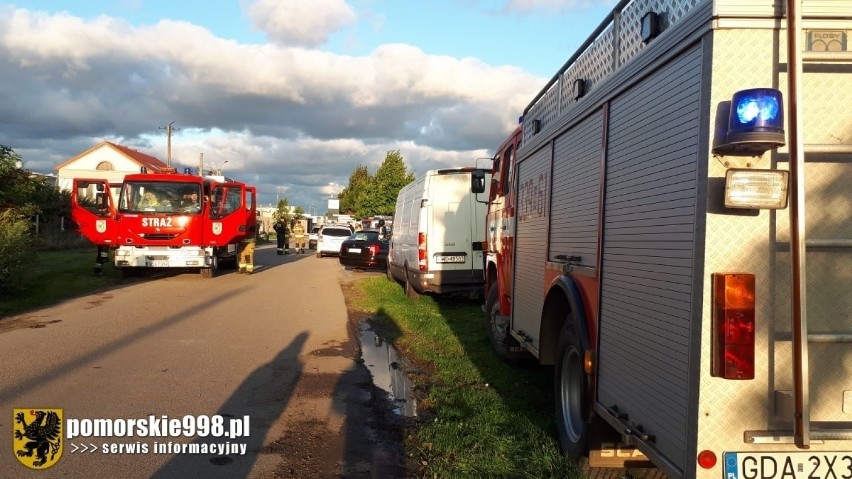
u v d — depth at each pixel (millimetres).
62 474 4465
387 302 13602
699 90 2934
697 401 2861
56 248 28062
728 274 2803
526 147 6562
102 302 12875
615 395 3910
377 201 56094
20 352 8070
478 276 12820
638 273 3580
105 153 66125
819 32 2881
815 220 2867
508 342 7691
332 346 9039
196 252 17781
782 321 2842
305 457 4891
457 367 7691
